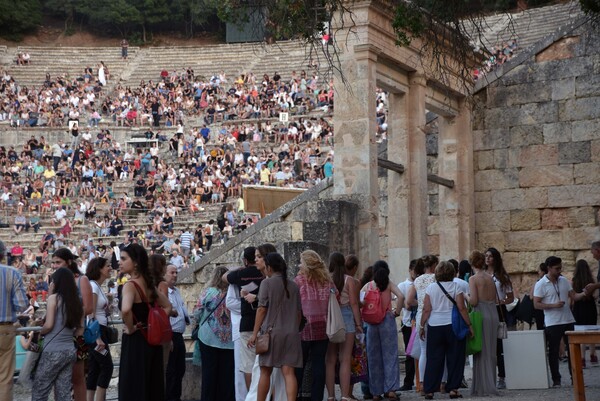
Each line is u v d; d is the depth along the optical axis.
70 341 13.08
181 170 51.03
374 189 20.42
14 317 13.11
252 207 26.58
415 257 22.19
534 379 17.16
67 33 92.81
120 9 90.38
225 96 64.81
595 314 19.03
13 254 42.25
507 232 25.23
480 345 16.23
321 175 45.66
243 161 50.66
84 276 13.69
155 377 12.46
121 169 52.44
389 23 21.06
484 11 17.67
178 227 45.06
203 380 15.41
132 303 12.26
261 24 16.34
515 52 51.81
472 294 16.41
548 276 17.91
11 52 79.25
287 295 13.34
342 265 15.45
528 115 25.17
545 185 24.88
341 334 14.41
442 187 25.34
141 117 62.19
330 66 16.66
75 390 13.57
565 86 24.78
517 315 21.52
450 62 23.73
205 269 23.39
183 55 77.44
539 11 58.19
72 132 58.31
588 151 24.45
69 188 49.94
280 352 13.13
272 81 64.38
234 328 15.09
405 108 22.41
